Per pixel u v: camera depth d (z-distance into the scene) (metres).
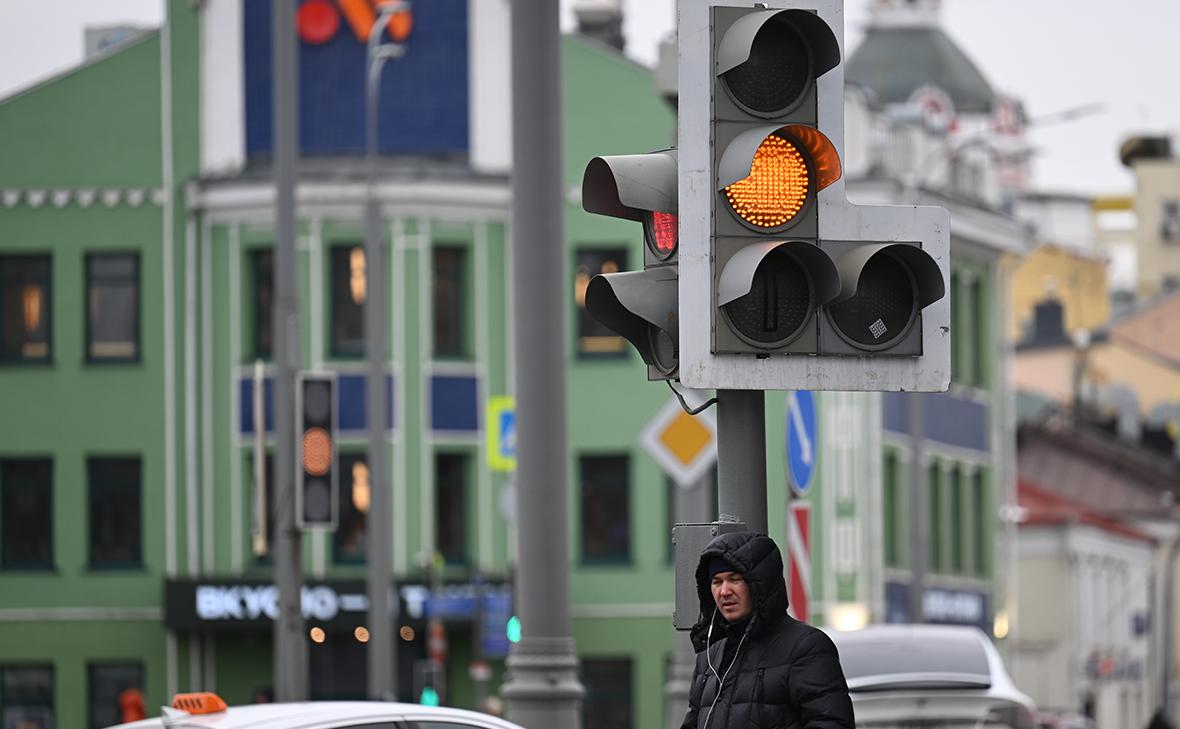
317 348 126.62
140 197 130.25
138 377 130.12
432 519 126.44
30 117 130.62
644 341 25.12
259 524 67.81
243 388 128.88
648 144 131.88
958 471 153.38
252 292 129.00
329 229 127.06
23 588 130.00
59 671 129.88
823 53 23.95
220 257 129.50
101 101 130.50
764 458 24.69
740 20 23.83
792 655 22.33
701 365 23.61
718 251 23.64
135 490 130.25
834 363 23.89
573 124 132.12
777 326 23.75
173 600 126.69
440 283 128.12
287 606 65.81
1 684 130.25
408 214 127.12
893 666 46.66
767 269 23.78
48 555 130.38
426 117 128.38
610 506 132.25
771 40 23.98
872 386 23.95
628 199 24.06
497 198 127.81
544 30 39.72
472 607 125.12
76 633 129.75
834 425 134.25
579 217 132.00
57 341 130.50
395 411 126.38
